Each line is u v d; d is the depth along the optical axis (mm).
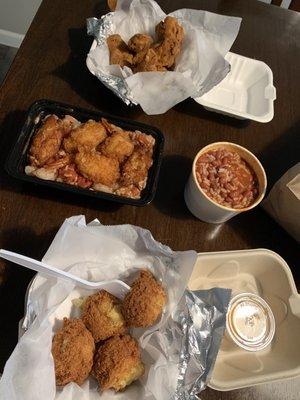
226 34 588
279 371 390
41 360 318
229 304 400
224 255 449
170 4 696
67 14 631
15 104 525
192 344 365
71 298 395
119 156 482
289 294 454
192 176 466
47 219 459
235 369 404
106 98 571
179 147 560
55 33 605
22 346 313
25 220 451
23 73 553
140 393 357
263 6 762
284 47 720
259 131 609
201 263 451
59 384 343
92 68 536
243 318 432
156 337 376
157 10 598
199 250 485
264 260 467
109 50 557
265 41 716
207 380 351
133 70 565
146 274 400
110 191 460
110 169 467
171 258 403
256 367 410
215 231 503
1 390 296
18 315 397
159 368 353
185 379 351
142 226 483
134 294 379
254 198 481
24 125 468
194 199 478
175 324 379
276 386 417
